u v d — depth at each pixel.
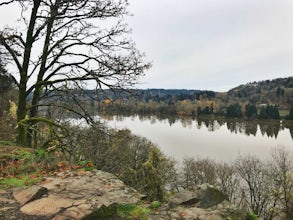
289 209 35.81
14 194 5.97
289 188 37.59
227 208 6.16
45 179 7.05
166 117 181.25
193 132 118.62
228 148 81.50
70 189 6.44
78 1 11.56
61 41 12.15
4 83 13.80
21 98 12.03
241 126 145.12
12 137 13.45
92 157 14.24
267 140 98.75
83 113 12.63
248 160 51.47
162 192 28.20
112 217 5.44
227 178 45.56
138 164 32.22
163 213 5.96
